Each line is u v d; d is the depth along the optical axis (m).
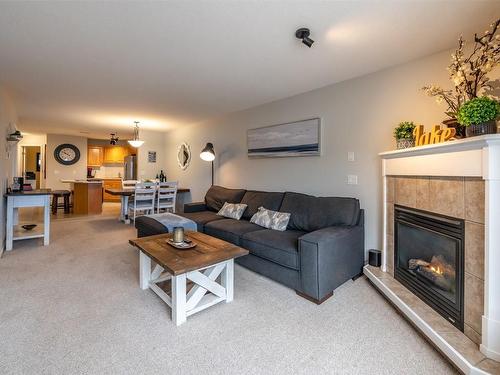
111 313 1.98
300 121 3.51
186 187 6.03
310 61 2.53
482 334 1.44
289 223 3.11
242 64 2.61
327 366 1.48
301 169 3.55
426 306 1.89
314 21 1.86
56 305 2.08
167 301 2.04
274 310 2.07
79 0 1.64
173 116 4.99
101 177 9.20
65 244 3.81
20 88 3.36
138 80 3.07
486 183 1.43
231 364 1.49
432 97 2.35
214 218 3.73
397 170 2.32
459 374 1.42
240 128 4.53
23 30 1.99
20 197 3.53
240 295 2.32
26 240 3.99
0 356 1.51
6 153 3.73
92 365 1.46
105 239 4.11
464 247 1.61
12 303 2.10
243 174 4.49
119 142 9.20
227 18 1.83
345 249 2.47
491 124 1.50
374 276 2.43
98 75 2.92
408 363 1.50
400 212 2.30
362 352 1.59
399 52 2.33
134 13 1.78
